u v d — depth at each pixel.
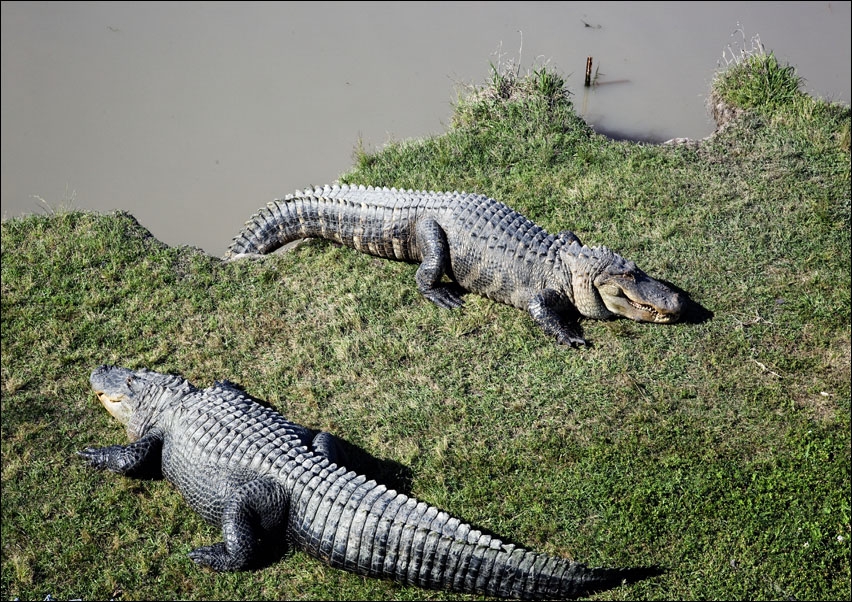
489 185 11.14
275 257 10.14
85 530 7.18
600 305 8.98
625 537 6.96
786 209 10.52
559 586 6.40
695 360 8.58
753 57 13.02
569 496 7.27
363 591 6.64
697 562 6.79
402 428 7.96
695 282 9.50
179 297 9.59
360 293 9.47
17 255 10.16
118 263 10.06
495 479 7.45
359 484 6.75
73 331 9.15
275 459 6.88
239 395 7.79
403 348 8.78
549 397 8.20
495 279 9.14
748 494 7.27
